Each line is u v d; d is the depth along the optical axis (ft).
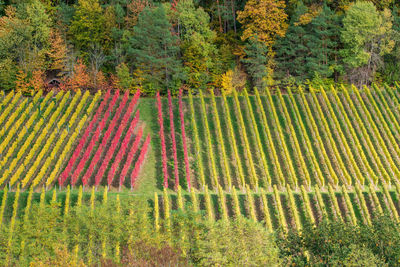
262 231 148.77
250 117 261.24
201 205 206.08
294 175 218.79
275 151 238.89
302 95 273.75
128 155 221.66
